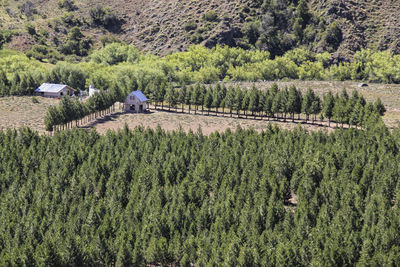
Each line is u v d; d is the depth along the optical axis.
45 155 117.00
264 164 105.88
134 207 91.00
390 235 78.06
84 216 87.75
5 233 84.00
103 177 104.12
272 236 78.81
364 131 126.75
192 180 103.44
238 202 90.88
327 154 111.81
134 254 78.19
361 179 98.81
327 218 85.56
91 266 78.56
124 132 131.50
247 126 152.12
